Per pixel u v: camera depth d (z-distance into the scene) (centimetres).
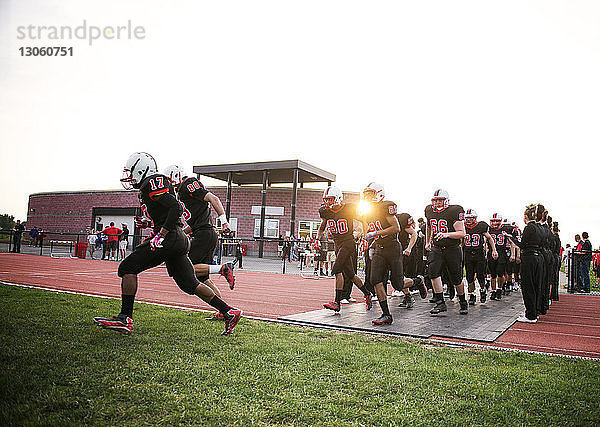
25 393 319
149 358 418
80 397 318
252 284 1334
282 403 324
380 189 716
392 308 920
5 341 447
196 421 289
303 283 1472
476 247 1119
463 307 862
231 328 545
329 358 449
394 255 714
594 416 326
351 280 838
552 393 369
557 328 750
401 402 337
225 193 4166
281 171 3797
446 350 529
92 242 2700
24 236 5125
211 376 376
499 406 336
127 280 520
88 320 575
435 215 858
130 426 278
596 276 2427
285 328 612
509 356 499
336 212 779
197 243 697
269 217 3997
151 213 543
